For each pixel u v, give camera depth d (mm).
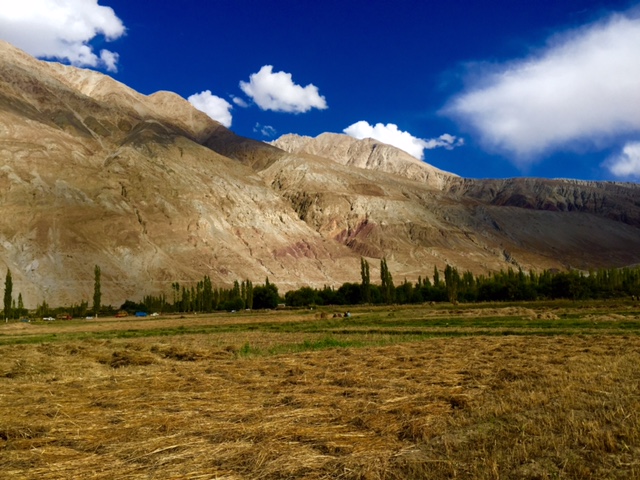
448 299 135375
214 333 54781
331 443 10398
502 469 8961
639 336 35531
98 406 14508
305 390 16703
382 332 48781
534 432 11031
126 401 15109
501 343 33219
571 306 93875
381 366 22875
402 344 34469
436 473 8820
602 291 132625
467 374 19844
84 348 34406
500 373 19422
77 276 190750
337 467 9164
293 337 44875
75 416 13117
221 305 145875
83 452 10094
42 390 17391
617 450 9805
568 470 8859
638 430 10688
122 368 24438
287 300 154000
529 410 13195
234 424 12086
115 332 61500
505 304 110250
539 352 27172
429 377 19219
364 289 147750
